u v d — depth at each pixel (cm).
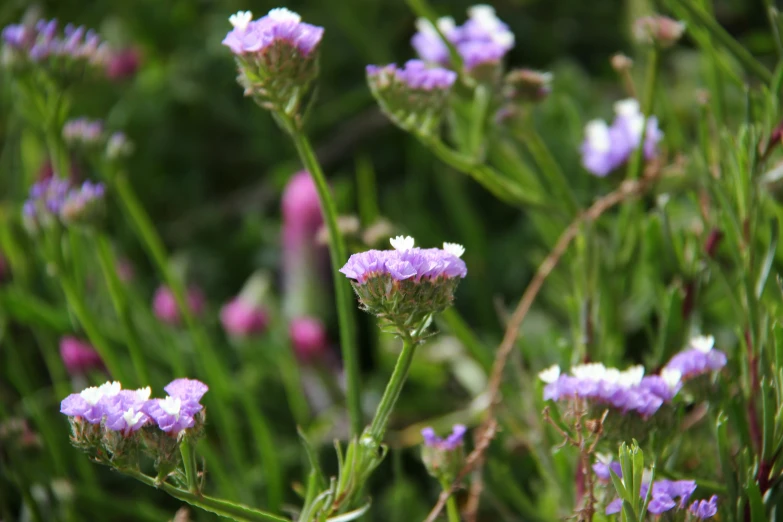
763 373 81
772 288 86
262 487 100
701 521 75
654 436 78
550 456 87
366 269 73
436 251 74
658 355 87
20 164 127
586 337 88
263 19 79
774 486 79
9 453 89
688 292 89
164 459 73
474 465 86
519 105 92
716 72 93
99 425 73
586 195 109
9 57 93
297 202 119
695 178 93
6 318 101
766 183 87
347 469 76
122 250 132
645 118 91
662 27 90
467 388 110
